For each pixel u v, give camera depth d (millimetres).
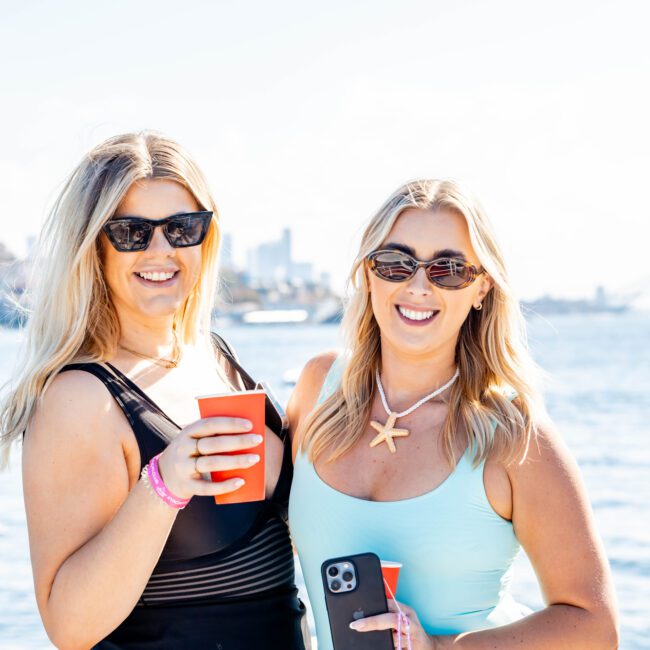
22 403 2535
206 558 2553
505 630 2352
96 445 2471
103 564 2248
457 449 2506
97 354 2643
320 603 2588
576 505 2422
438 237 2514
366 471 2580
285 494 2820
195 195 2736
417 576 2447
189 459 2182
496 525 2463
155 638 2527
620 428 18328
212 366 3025
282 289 125625
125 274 2641
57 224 2631
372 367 2711
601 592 2377
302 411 2957
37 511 2457
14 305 2789
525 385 2602
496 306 2619
